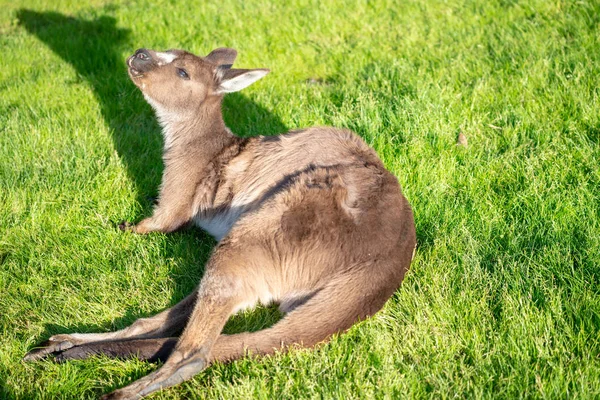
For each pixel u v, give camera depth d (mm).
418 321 3688
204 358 3363
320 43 7426
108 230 4664
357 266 3635
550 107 5562
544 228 4332
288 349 3467
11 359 3654
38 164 5383
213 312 3512
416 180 4930
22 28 8812
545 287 3826
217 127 4844
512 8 7516
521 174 4871
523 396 3246
